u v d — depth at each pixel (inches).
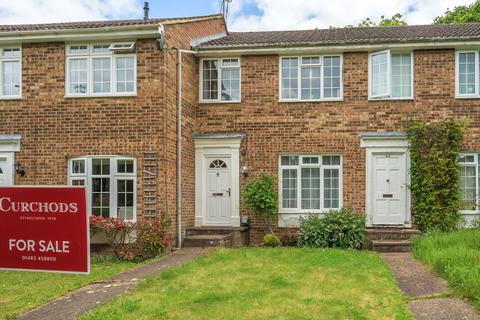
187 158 579.5
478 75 571.8
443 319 249.6
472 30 620.4
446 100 573.6
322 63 595.8
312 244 538.3
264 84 601.9
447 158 560.4
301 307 266.2
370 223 574.6
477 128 568.1
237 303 275.7
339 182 588.7
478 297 271.0
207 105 611.2
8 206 174.4
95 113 521.3
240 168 598.9
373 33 663.8
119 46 517.3
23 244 173.2
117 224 493.0
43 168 527.5
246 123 602.5
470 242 431.8
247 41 629.9
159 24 499.2
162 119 510.0
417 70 578.9
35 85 530.9
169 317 251.9
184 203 563.8
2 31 524.4
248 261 415.2
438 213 557.0
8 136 530.6
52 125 527.2
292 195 595.8
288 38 655.8
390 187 577.9
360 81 586.2
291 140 594.6
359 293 297.9
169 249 506.6
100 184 520.1
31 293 343.0
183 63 568.4
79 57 528.1
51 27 535.2
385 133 573.9
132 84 522.0
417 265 408.2
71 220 170.6
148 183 508.4
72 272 169.8
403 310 261.7
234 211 595.2
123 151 515.5
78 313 272.7
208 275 355.6
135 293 305.6
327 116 589.9
